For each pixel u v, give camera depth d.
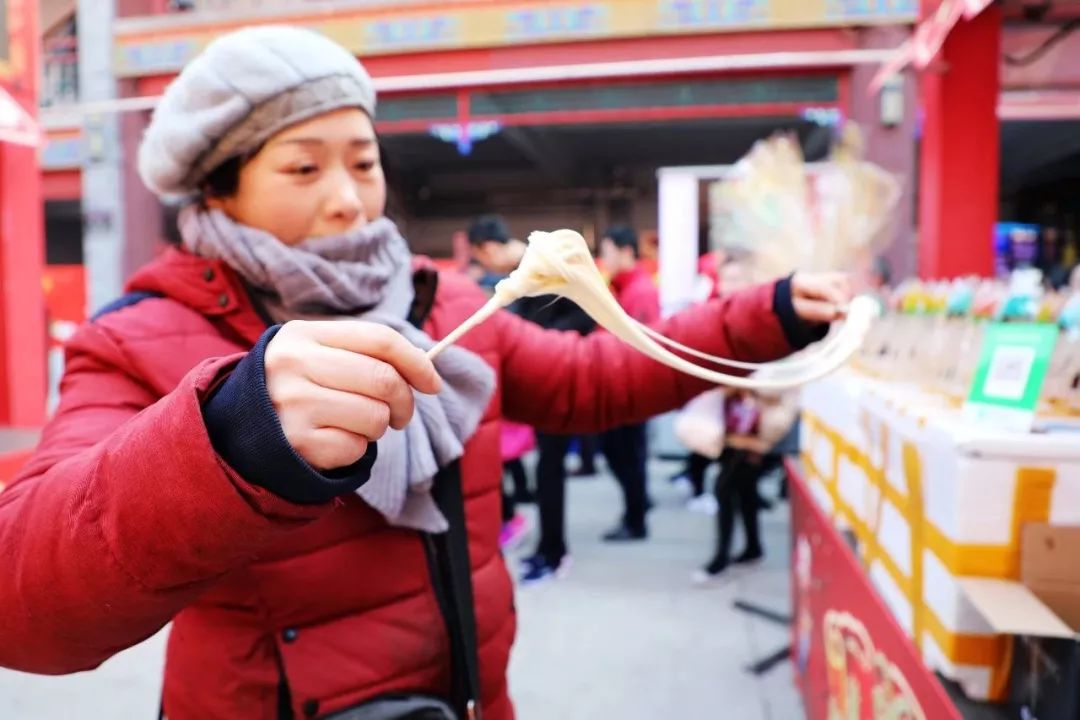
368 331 0.50
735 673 2.44
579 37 7.12
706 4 6.84
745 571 3.29
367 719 0.79
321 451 0.48
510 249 3.37
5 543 0.55
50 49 10.36
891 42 6.51
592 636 2.71
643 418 1.11
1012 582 0.94
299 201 0.84
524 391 1.10
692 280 6.17
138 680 2.44
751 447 3.05
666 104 7.15
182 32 8.21
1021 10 3.54
